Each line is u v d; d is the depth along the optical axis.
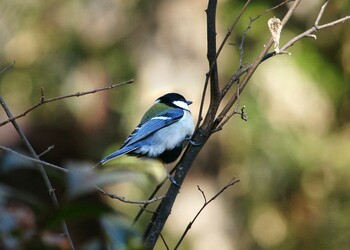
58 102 14.40
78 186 2.26
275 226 14.34
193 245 14.12
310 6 14.05
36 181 12.72
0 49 14.38
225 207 14.27
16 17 14.35
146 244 4.78
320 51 14.24
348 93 14.26
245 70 5.12
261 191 14.24
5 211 2.13
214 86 5.02
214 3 4.97
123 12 14.82
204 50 14.22
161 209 4.93
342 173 13.98
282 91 13.71
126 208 13.08
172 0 14.55
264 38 13.48
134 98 14.26
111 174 2.36
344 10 13.98
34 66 14.48
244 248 14.32
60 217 2.12
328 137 14.13
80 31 14.77
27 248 2.09
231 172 14.27
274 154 13.92
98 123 14.52
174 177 4.99
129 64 14.53
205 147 14.21
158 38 14.45
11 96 14.35
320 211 14.19
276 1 13.84
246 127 13.77
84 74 14.62
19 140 13.74
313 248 14.14
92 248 2.28
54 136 14.27
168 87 14.09
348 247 13.95
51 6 14.60
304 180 14.14
